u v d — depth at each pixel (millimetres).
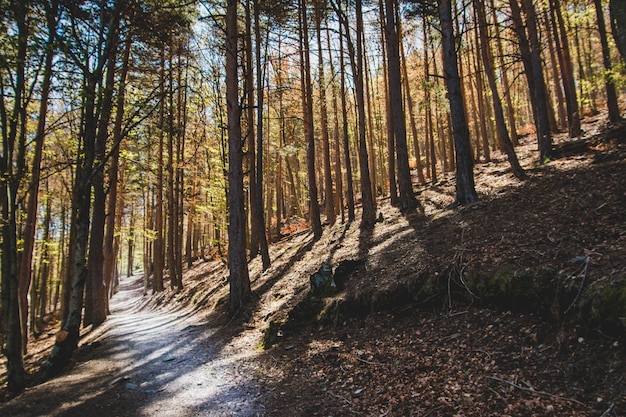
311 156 17031
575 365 4297
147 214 28016
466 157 10672
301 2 15961
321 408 4941
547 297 5262
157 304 23438
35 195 12875
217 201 20656
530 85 13625
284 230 27109
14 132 8148
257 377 6520
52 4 8375
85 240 9328
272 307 10781
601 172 8531
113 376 7551
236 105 12203
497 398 4227
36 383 7906
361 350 6473
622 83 12078
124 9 9625
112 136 16281
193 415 5254
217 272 22281
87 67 8742
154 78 16922
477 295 6227
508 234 7219
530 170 12367
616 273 4699
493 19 18250
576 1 16000
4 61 7266
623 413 3488
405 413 4414
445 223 9609
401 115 14031
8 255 8078
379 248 10414
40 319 21703
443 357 5418
